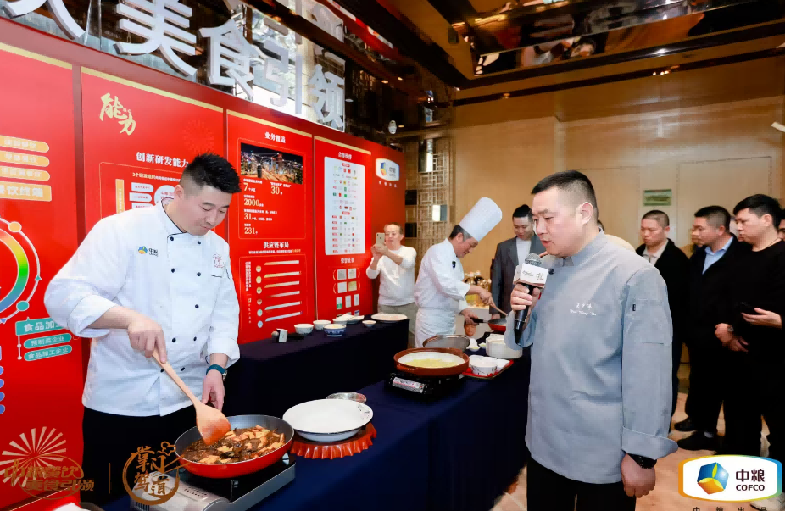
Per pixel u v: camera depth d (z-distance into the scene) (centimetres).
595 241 123
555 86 387
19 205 165
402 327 333
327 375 259
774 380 205
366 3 261
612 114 477
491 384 179
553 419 123
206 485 84
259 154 270
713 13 265
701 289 268
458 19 282
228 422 99
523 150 500
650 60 329
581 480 116
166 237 136
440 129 492
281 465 94
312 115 312
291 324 301
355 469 102
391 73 361
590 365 116
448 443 144
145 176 206
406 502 124
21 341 166
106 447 131
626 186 484
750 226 224
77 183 182
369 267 375
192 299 141
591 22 285
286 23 275
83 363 184
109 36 191
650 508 215
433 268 265
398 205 421
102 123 190
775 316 201
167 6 210
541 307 133
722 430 304
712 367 264
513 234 509
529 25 291
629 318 109
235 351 147
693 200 454
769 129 418
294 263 301
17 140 163
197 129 230
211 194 122
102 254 123
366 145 371
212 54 235
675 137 459
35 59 167
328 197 331
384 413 138
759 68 344
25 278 167
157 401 133
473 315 268
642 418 104
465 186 534
